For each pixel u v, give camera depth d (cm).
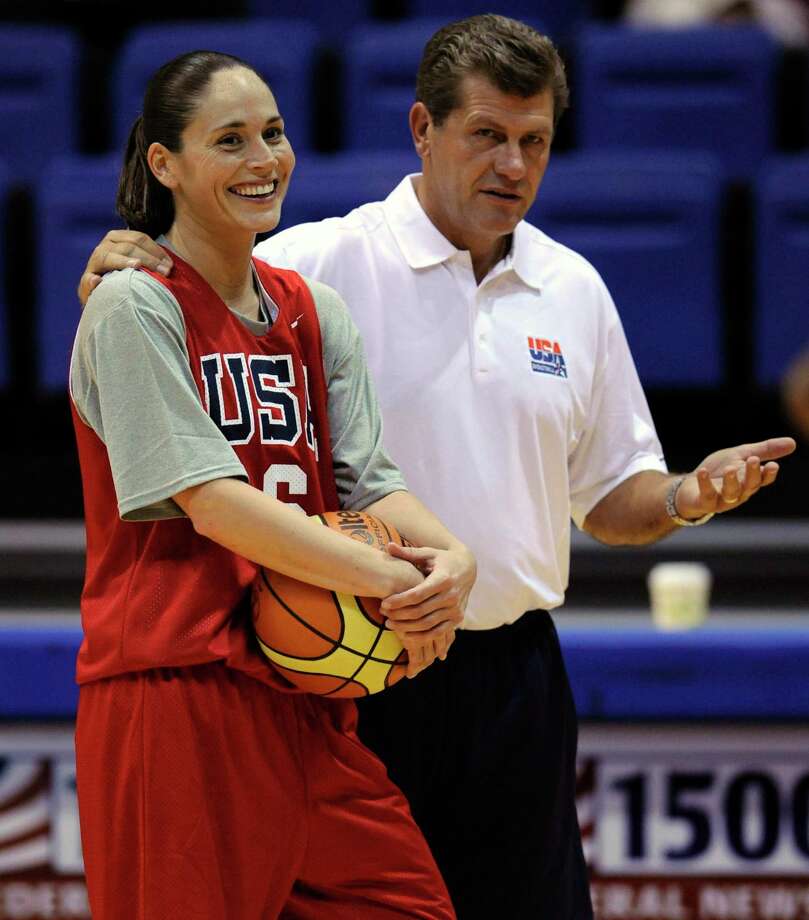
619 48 1819
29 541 1518
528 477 909
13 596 1473
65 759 1256
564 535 943
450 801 913
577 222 1622
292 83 1809
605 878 1255
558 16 2117
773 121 1820
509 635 914
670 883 1253
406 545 776
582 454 977
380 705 890
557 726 923
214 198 749
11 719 1254
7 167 1864
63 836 1256
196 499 728
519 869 912
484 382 897
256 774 760
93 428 764
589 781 1259
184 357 745
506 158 852
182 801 744
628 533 959
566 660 1260
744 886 1252
